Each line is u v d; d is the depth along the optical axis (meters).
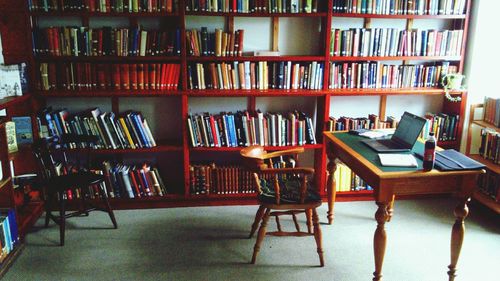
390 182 2.54
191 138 3.88
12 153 3.42
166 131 4.19
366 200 4.17
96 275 2.88
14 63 3.55
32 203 3.79
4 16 3.53
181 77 3.82
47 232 3.49
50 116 3.72
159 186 3.94
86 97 4.04
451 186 2.64
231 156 4.28
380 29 3.93
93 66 3.73
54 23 3.86
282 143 3.98
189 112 4.18
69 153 4.01
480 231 3.56
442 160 2.73
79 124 3.77
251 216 3.81
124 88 3.79
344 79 4.00
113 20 3.90
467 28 4.04
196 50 3.79
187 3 3.66
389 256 3.15
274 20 4.01
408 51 4.02
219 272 2.93
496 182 3.75
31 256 3.12
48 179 3.32
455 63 4.25
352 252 3.21
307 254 3.17
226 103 4.19
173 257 3.12
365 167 2.71
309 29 4.08
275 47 4.08
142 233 3.48
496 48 4.05
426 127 4.14
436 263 3.07
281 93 3.81
